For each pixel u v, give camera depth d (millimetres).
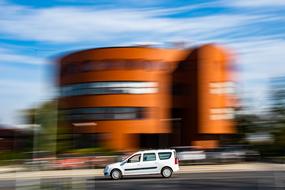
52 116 22641
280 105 55906
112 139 55469
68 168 38719
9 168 40719
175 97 58781
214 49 57750
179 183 25203
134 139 56250
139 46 56938
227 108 57906
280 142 53188
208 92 57281
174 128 58750
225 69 58375
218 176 29672
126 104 55875
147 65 57031
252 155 47312
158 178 29125
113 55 56375
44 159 38219
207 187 22625
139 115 56219
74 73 57688
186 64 59094
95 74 56344
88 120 56094
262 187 21766
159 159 29422
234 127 58344
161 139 58625
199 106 57344
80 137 56219
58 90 59812
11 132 61531
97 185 24859
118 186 24297
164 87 57906
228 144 58875
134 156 29469
